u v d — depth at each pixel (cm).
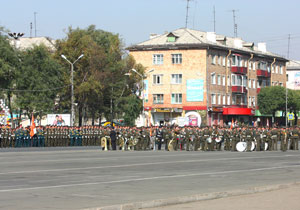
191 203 1371
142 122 9106
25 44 10788
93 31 9212
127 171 2358
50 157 3469
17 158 3338
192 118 8438
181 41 9062
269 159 3338
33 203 1362
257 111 10294
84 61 7625
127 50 9212
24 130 5091
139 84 8325
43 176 2108
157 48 9044
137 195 1525
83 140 5594
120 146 4934
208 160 3188
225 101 9450
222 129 5025
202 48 8856
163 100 9050
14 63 6675
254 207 1282
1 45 6506
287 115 10506
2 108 6588
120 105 8206
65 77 7481
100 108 8169
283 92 10050
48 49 8106
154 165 2738
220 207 1289
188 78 8919
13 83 6712
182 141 4862
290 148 5112
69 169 2453
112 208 1231
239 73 9762
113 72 8025
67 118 6306
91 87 7475
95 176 2111
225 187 1736
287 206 1296
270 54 11056
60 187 1725
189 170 2431
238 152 4453
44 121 8025
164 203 1334
